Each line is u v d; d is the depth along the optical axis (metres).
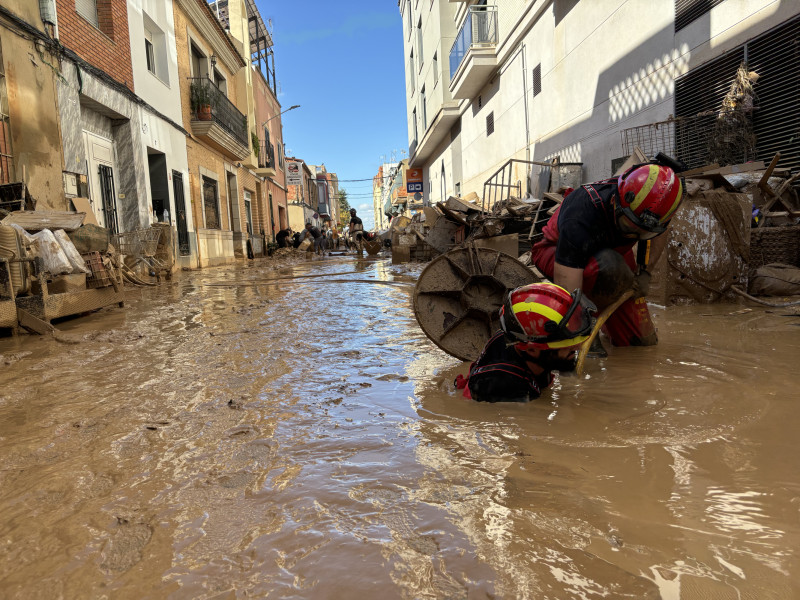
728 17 8.52
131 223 13.12
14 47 8.35
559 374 2.93
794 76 7.38
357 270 13.30
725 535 1.32
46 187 8.99
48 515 1.60
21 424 2.51
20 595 1.21
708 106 9.09
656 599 1.09
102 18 12.14
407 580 1.19
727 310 4.86
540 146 16.28
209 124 18.19
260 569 1.27
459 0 22.41
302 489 1.69
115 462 2.00
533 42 16.44
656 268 5.36
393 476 1.76
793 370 2.81
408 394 2.78
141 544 1.41
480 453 1.92
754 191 6.57
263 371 3.40
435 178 35.72
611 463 1.78
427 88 31.22
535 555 1.26
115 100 12.04
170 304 7.57
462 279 3.53
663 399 2.45
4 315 5.00
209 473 1.87
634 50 11.09
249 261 23.55
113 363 3.80
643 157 6.59
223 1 27.52
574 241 3.10
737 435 1.98
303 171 55.88
